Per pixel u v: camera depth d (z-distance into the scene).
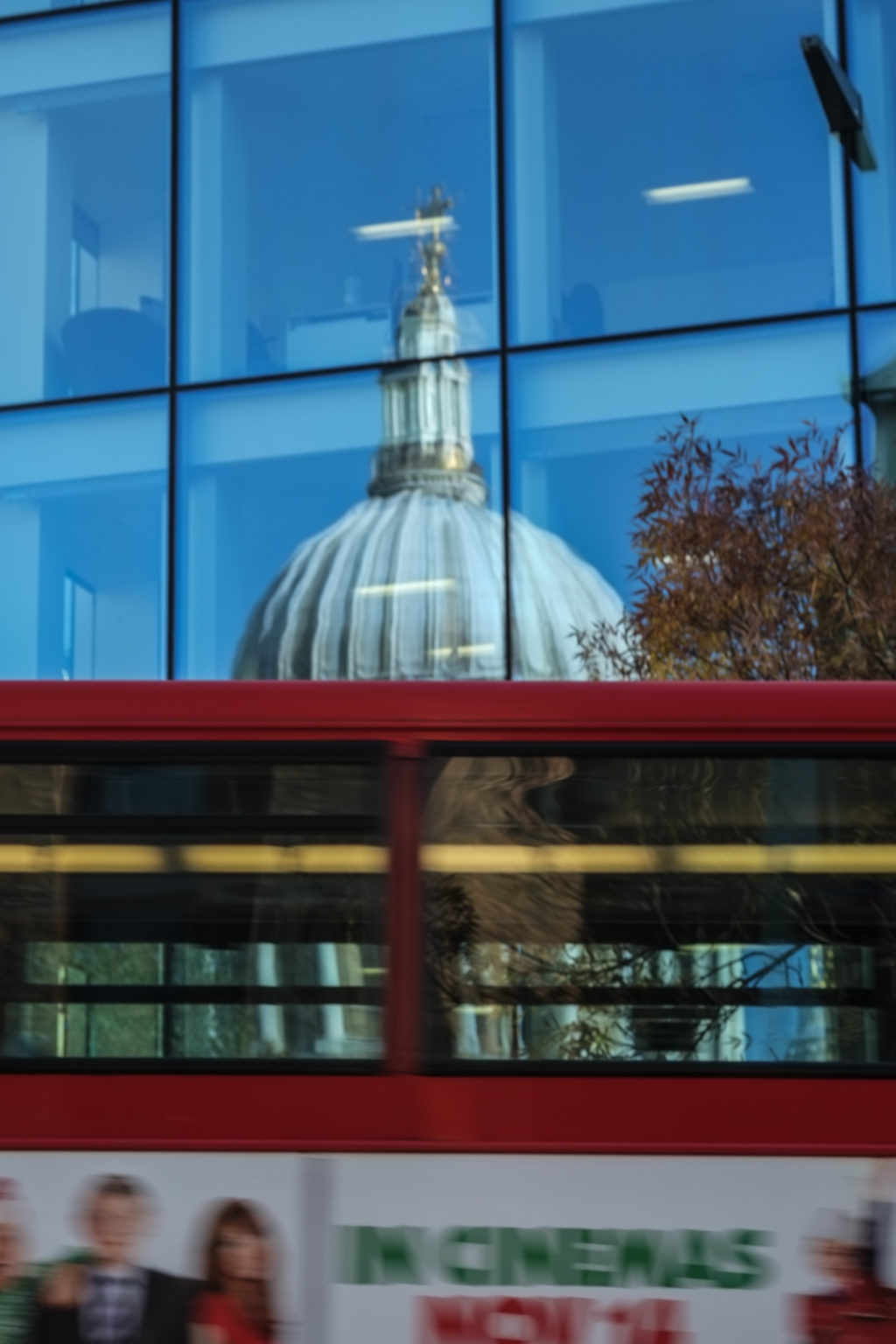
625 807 5.37
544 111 14.11
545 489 13.84
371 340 14.34
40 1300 5.02
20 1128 5.12
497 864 5.32
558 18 14.12
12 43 15.26
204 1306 4.99
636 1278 4.96
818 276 13.38
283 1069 5.13
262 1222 5.03
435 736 5.42
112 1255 5.03
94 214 14.98
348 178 14.52
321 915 5.28
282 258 14.59
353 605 14.08
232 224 14.71
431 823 5.36
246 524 14.39
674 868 5.31
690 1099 5.08
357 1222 5.02
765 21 13.65
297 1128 5.09
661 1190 5.01
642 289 13.77
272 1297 4.98
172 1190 5.06
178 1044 5.19
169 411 14.62
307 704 5.46
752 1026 5.16
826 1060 5.13
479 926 5.26
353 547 14.14
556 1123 5.07
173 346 14.67
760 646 10.47
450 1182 5.04
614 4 14.00
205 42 14.89
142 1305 5.00
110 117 15.04
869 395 13.17
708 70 13.75
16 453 14.88
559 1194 5.02
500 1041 5.16
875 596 10.31
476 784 5.39
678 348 13.64
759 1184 5.01
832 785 5.38
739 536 10.77
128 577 14.55
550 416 13.89
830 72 12.99
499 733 5.43
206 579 14.41
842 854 5.31
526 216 14.08
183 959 5.26
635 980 5.21
